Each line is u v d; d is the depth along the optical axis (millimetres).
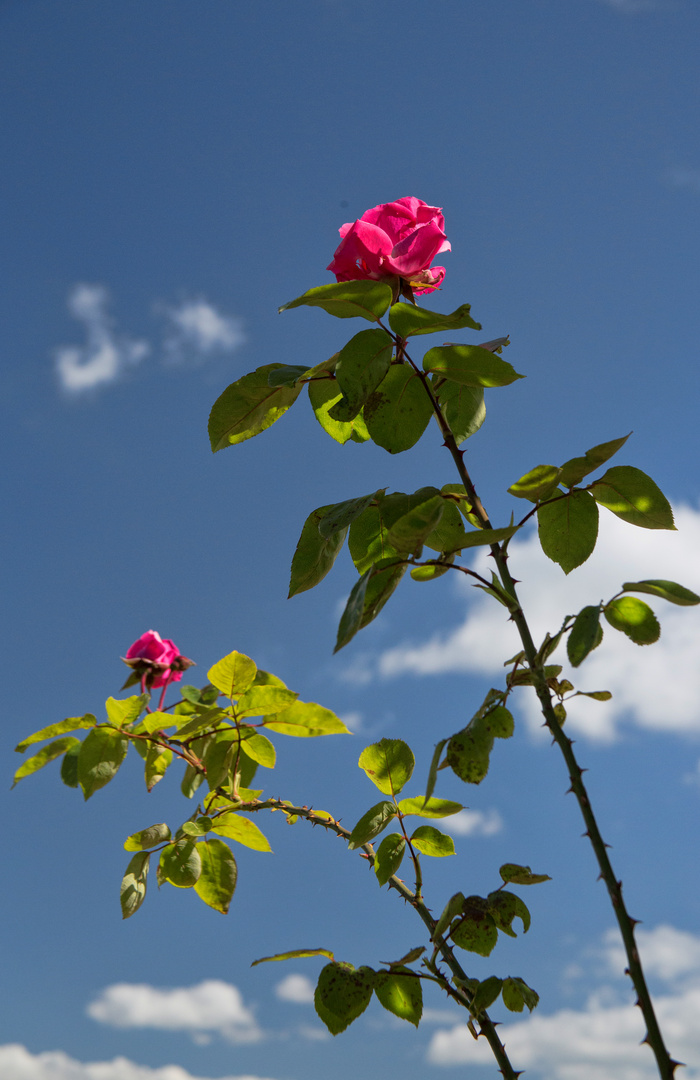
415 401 1306
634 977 1174
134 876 1470
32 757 1488
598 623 1235
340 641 1251
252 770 1558
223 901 1485
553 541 1343
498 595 1270
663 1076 1153
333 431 1408
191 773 1529
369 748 1394
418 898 1374
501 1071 1287
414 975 1342
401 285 1346
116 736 1479
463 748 1242
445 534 1359
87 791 1466
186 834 1460
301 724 1472
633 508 1325
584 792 1214
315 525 1355
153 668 1562
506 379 1294
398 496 1296
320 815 1481
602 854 1199
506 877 1354
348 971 1334
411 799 1391
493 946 1337
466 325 1267
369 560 1351
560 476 1308
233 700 1467
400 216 1357
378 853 1382
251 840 1498
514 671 1263
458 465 1310
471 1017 1310
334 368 1328
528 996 1300
